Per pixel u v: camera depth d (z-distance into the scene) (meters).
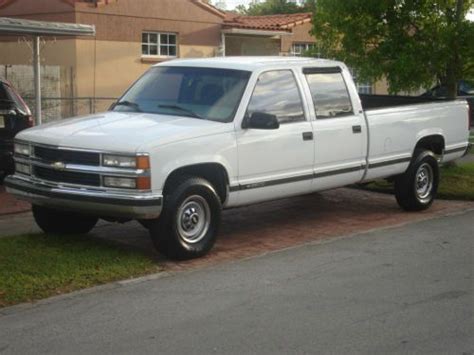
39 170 7.56
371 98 11.94
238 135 7.80
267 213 10.32
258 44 27.78
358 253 8.02
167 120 7.80
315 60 9.11
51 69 20.75
